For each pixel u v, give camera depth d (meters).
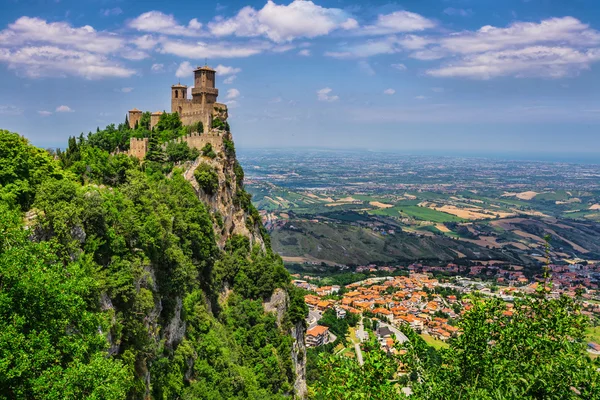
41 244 41.62
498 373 35.81
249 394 88.44
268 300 114.94
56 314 39.81
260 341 106.00
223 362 86.50
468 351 38.69
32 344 36.03
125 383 45.53
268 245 149.25
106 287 52.75
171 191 99.69
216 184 118.44
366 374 38.75
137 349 58.75
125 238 62.66
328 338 188.75
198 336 85.75
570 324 38.16
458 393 37.59
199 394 76.25
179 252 78.75
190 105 140.38
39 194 53.28
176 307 76.00
